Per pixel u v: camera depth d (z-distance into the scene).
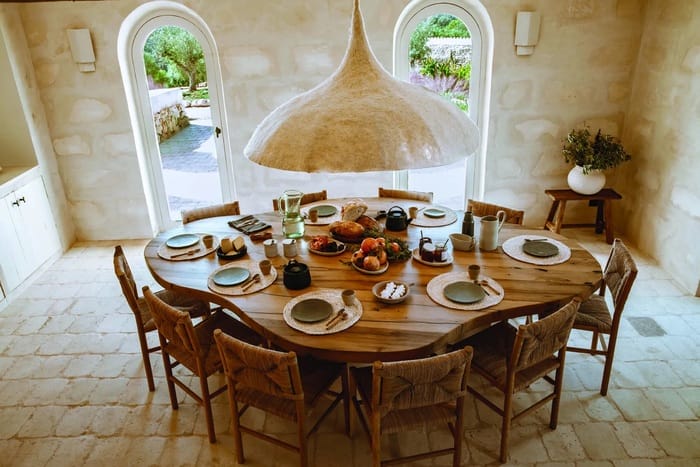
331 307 2.21
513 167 4.55
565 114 4.37
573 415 2.59
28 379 2.95
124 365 3.06
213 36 4.13
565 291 2.32
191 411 2.69
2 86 3.92
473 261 2.64
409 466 2.30
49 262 4.30
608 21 4.08
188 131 4.66
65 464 2.38
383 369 1.79
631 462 2.31
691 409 2.61
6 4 3.85
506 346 2.43
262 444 2.47
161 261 2.74
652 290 3.67
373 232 2.88
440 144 2.10
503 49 4.16
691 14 3.49
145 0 3.99
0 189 3.65
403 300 2.28
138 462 2.38
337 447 2.44
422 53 4.38
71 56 4.12
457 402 2.07
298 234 2.96
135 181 4.58
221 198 4.94
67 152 4.44
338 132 2.02
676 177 3.74
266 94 4.31
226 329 2.62
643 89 4.12
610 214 4.31
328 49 4.17
